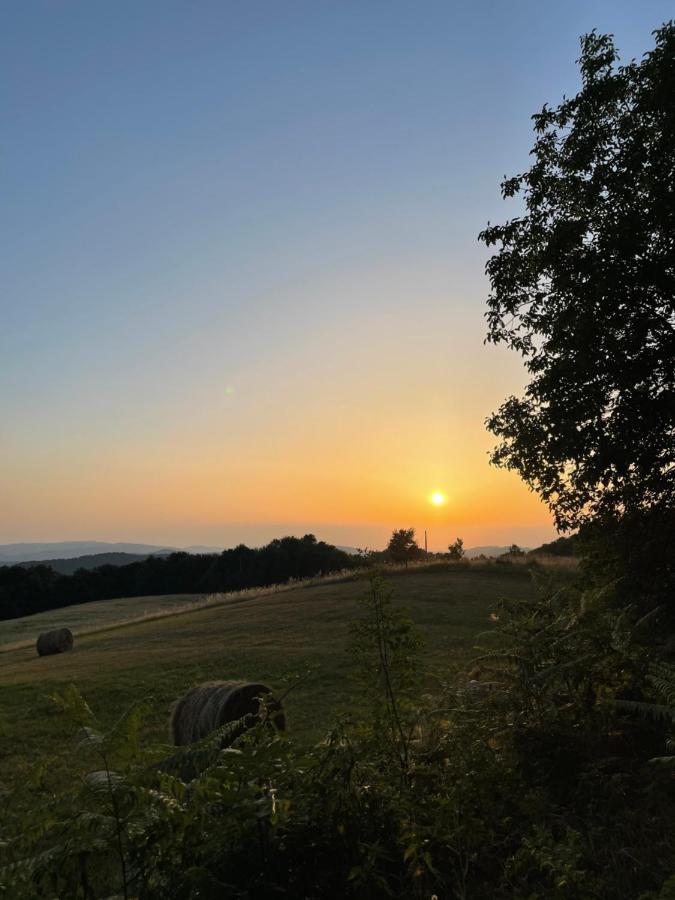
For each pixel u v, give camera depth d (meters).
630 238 13.09
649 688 5.33
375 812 4.01
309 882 3.55
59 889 3.28
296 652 18.62
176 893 3.22
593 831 3.80
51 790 7.91
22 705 14.95
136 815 3.35
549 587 7.02
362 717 5.06
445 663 13.62
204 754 3.71
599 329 13.65
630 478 13.89
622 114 14.71
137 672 18.11
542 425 14.91
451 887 3.63
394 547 67.00
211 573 101.50
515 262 15.62
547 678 5.32
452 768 4.45
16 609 96.94
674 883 2.75
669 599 11.86
